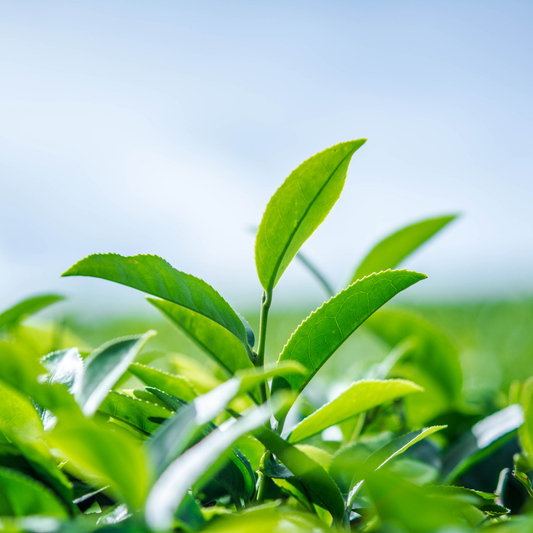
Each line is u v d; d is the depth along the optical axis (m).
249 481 0.46
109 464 0.42
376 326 0.67
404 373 0.60
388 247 0.67
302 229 0.48
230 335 0.47
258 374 0.42
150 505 0.41
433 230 0.66
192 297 0.47
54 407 0.43
